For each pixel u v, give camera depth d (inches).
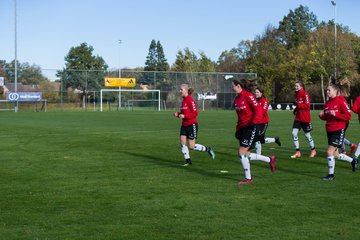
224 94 2101.4
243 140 317.1
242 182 311.0
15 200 261.0
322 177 336.5
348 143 464.8
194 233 200.1
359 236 195.3
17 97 1788.9
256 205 248.7
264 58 2810.0
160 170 368.2
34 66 1878.7
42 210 238.8
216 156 453.7
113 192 282.0
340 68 2346.2
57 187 297.4
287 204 250.5
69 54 3093.0
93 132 735.1
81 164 398.3
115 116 1311.5
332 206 246.2
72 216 227.5
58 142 580.1
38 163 403.2
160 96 2038.6
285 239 191.8
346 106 331.6
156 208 242.5
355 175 345.4
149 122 1011.3
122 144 559.5
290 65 2527.1
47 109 1875.0
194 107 397.7
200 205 248.7
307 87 2442.2
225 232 201.3
